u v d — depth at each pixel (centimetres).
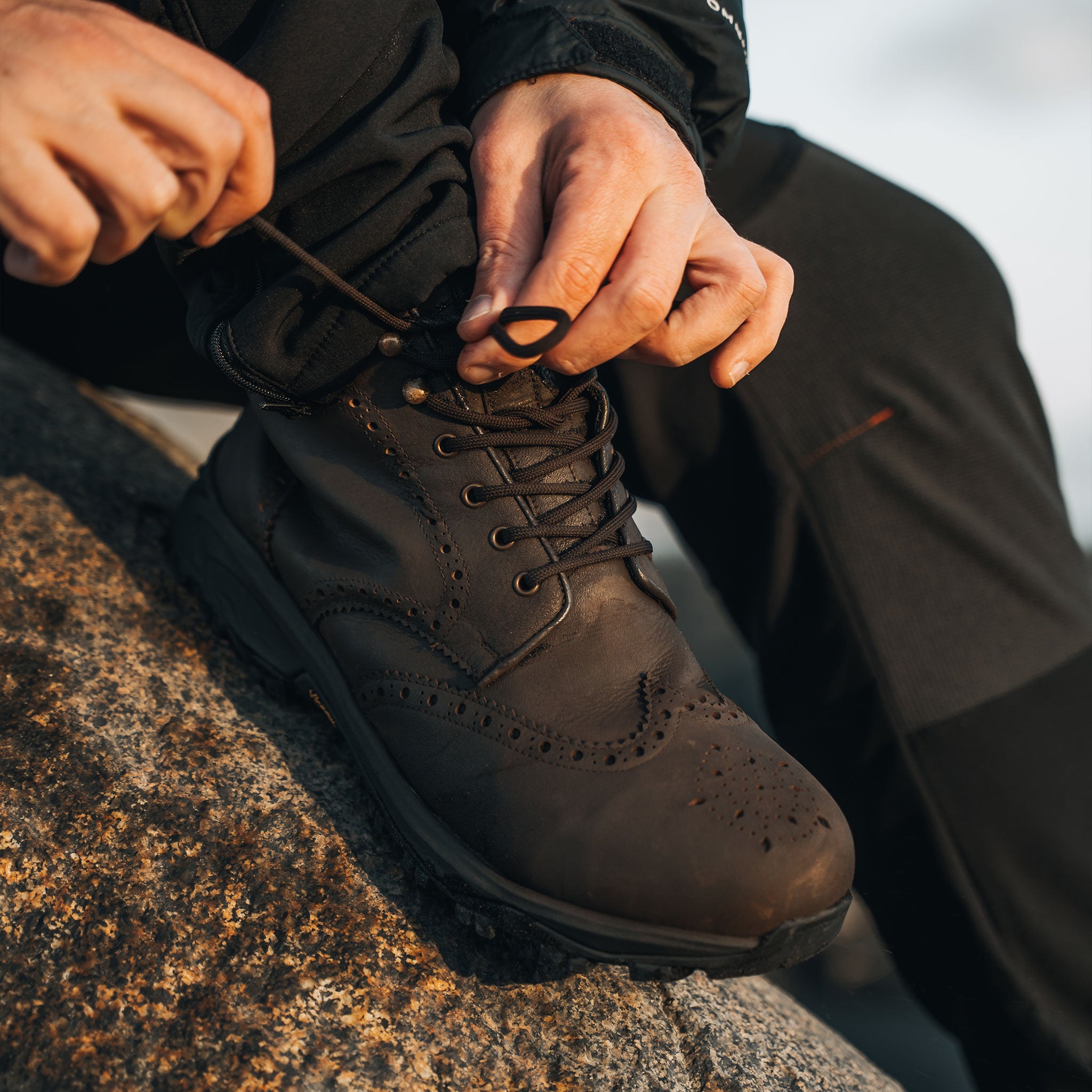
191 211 54
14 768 81
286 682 95
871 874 117
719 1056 79
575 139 68
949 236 121
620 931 66
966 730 109
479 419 75
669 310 63
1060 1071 110
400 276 70
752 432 114
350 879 79
